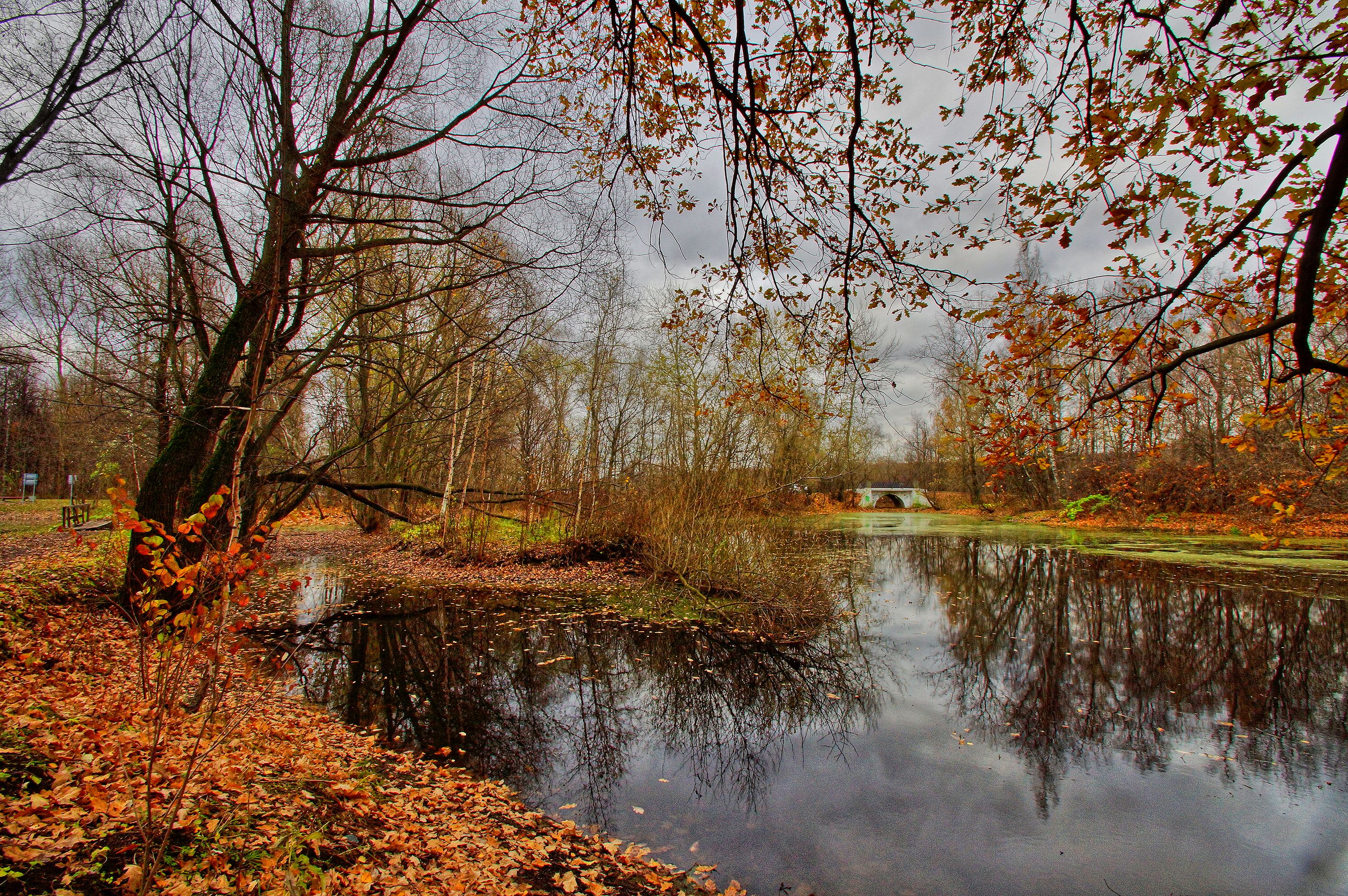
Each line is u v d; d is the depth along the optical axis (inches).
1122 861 190.4
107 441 590.6
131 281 384.2
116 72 303.6
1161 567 703.7
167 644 172.7
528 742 276.4
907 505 1994.3
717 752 271.1
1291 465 591.8
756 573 524.7
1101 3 141.4
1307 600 524.1
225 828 142.6
